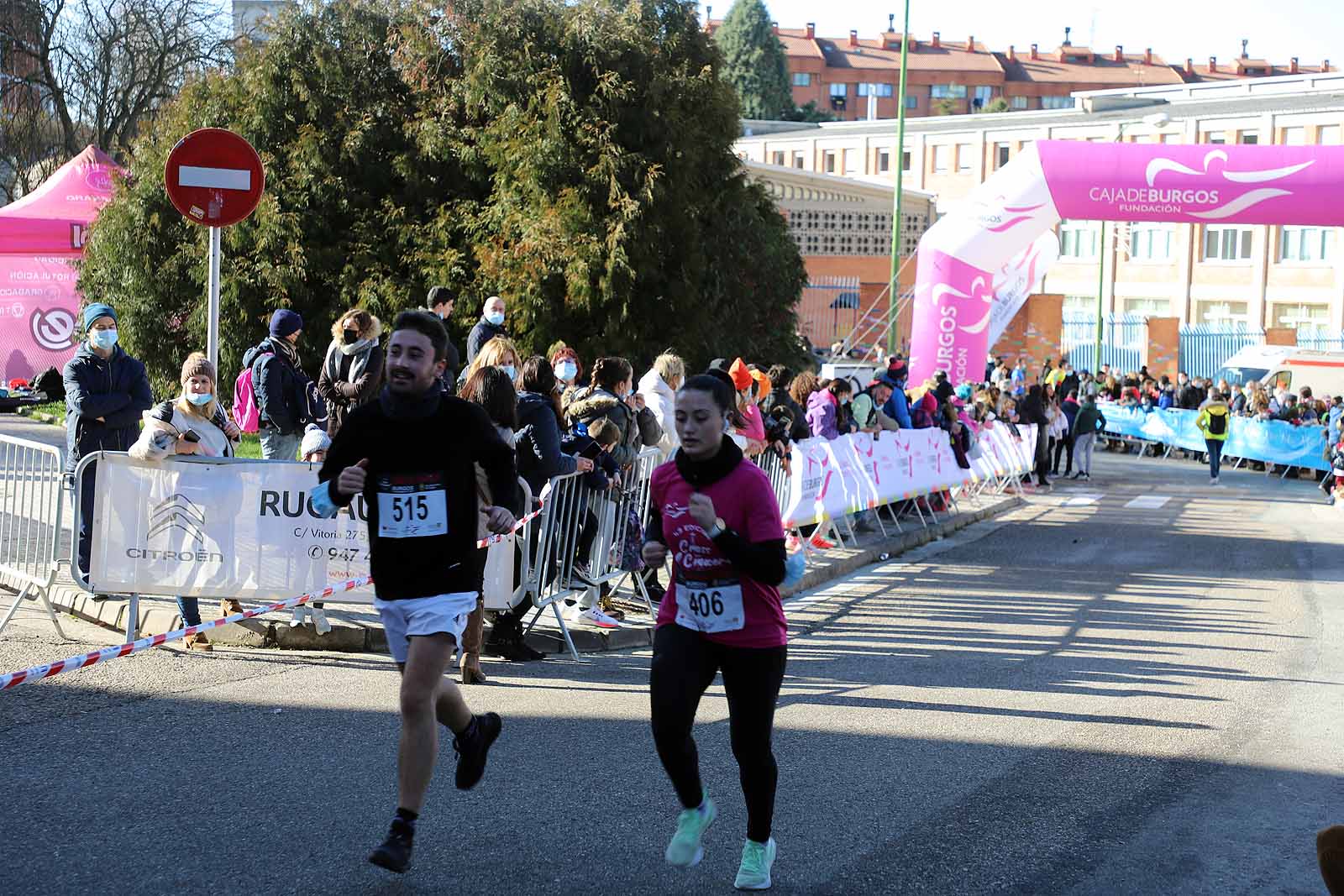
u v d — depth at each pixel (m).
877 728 6.66
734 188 19.64
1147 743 6.55
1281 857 5.02
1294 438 26.16
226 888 4.35
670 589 4.58
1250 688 7.89
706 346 18.61
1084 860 4.90
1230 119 52.00
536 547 7.91
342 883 4.43
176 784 5.38
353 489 4.48
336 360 8.92
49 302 23.28
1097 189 18.64
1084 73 107.94
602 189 17.08
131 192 17.86
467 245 17.56
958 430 17.27
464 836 4.91
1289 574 13.12
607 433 8.41
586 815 5.19
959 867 4.79
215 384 7.88
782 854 4.85
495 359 7.70
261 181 8.90
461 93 17.83
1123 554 14.28
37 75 32.03
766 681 4.46
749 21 96.00
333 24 18.22
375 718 6.43
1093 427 24.84
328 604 8.34
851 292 41.62
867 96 107.62
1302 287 50.31
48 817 4.96
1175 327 45.03
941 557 13.78
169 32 32.28
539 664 7.88
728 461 4.42
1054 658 8.62
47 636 7.91
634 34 17.67
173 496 7.55
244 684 7.00
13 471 8.06
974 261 19.39
